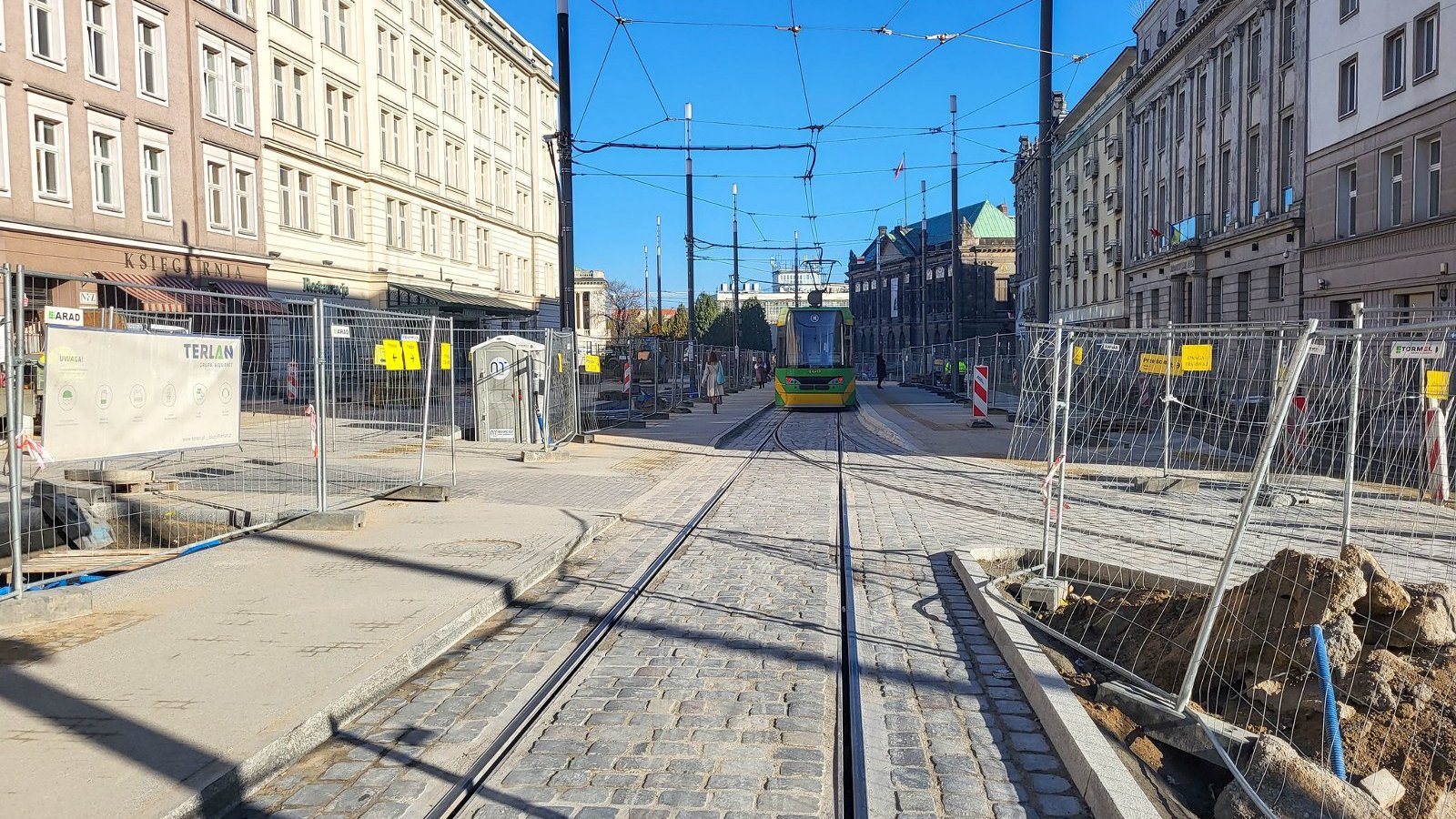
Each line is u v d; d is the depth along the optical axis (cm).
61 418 709
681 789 425
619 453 1898
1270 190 3353
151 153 2783
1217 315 3928
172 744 438
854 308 12988
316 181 3594
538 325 5600
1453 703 482
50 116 2395
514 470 1570
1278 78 3306
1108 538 984
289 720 468
